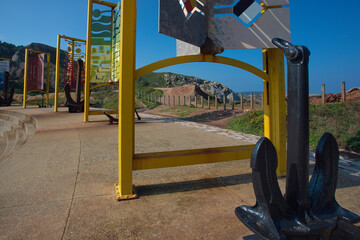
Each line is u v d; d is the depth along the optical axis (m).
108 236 1.79
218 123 10.34
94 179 3.13
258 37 2.81
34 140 6.13
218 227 1.91
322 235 1.28
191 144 5.67
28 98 36.28
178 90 30.14
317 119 7.32
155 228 1.90
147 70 2.57
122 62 2.45
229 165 3.85
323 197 1.42
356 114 7.06
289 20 2.89
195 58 2.73
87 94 10.37
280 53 3.04
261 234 1.22
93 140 6.14
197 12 2.63
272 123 3.18
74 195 2.59
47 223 1.98
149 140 6.22
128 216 2.10
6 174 3.34
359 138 5.61
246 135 7.10
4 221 2.02
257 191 1.29
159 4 2.18
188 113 14.86
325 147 1.42
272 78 3.12
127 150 2.51
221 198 2.50
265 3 2.83
